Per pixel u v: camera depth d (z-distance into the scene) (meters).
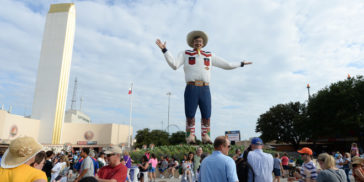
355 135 44.16
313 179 6.46
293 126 50.50
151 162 14.45
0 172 2.88
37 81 54.16
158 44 17.98
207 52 19.34
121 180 4.99
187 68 18.78
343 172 4.96
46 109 52.81
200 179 4.07
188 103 18.61
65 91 55.91
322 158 5.18
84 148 6.88
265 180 4.43
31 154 3.03
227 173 3.84
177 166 18.67
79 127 58.66
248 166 4.45
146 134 59.69
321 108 40.34
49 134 51.81
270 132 53.25
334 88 39.56
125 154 12.35
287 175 17.53
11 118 43.69
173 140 67.81
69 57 57.31
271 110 54.59
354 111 38.12
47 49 55.28
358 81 39.00
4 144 39.34
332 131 39.81
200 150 9.44
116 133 59.50
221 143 4.16
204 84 18.83
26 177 2.89
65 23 56.09
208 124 19.09
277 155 12.01
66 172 10.89
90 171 6.46
